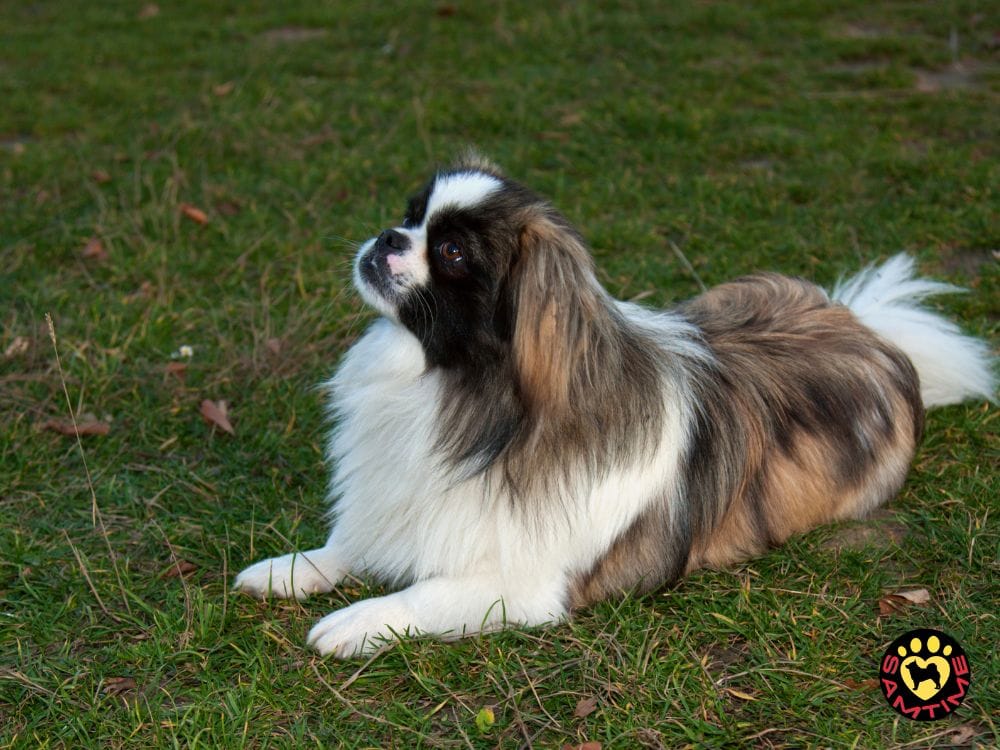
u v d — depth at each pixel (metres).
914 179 6.97
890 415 4.33
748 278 4.86
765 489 4.00
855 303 4.99
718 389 3.91
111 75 9.48
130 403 5.04
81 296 5.92
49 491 4.40
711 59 9.53
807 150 7.51
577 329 3.29
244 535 4.14
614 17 10.52
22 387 5.13
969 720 3.12
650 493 3.63
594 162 7.50
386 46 10.07
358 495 3.76
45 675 3.41
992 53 9.39
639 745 3.07
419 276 3.42
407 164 7.41
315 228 6.57
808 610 3.60
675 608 3.69
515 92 8.72
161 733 3.13
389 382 3.64
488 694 3.31
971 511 4.11
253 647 3.52
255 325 5.63
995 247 6.18
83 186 7.23
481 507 3.50
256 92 8.91
